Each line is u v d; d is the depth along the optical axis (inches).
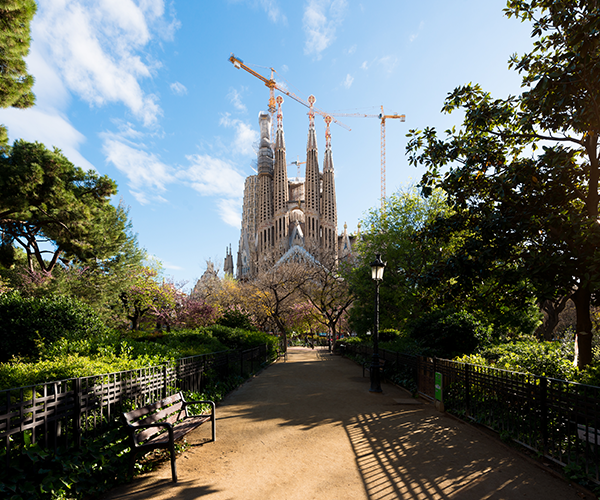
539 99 289.6
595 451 162.9
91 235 778.2
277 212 5969.5
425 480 172.6
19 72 506.6
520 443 216.5
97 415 191.2
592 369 232.5
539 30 303.4
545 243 289.1
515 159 351.6
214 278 1445.6
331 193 6048.2
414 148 378.9
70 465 151.7
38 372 184.4
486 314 511.2
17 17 450.0
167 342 477.1
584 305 306.3
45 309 379.2
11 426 137.6
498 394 249.0
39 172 613.3
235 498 155.1
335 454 210.4
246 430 264.4
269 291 1514.5
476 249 323.9
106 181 783.1
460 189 363.6
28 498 134.2
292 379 556.4
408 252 792.3
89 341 309.3
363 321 972.6
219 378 441.4
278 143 6141.7
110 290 869.2
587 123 286.4
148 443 179.0
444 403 326.0
